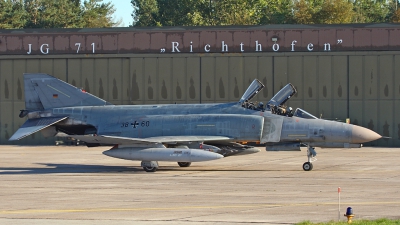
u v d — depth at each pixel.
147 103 143.62
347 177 74.88
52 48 146.00
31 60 146.88
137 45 143.50
